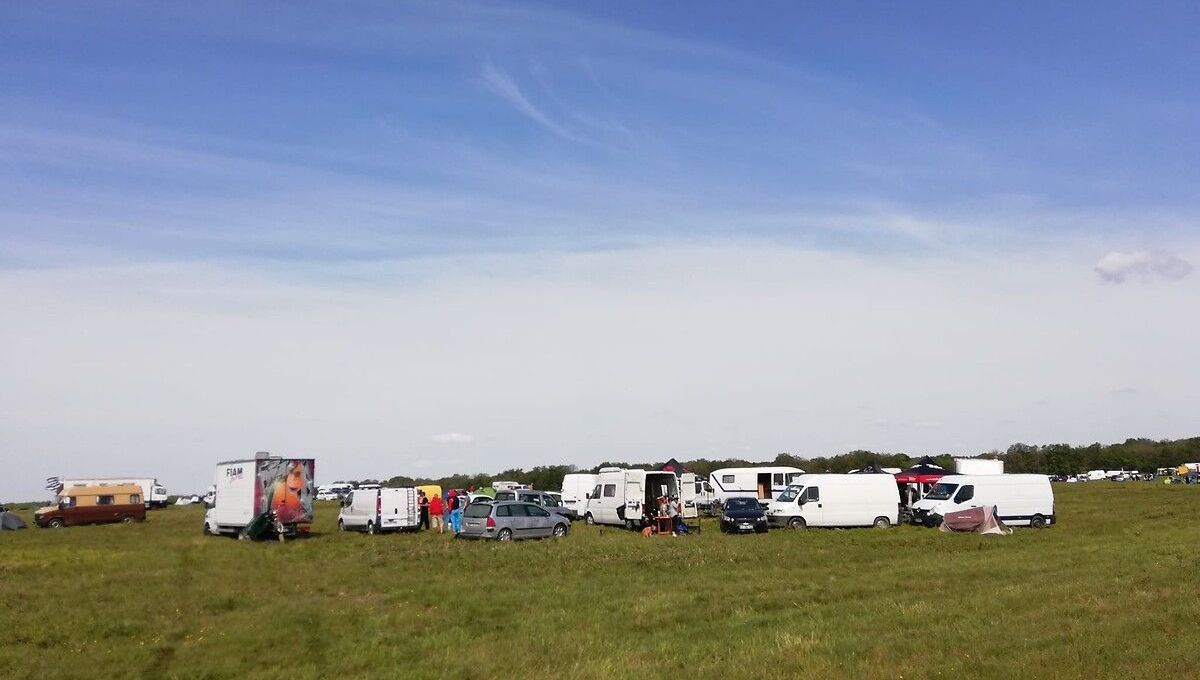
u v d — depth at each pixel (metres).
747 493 47.72
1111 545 25.52
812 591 17.20
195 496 103.12
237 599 18.16
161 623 15.50
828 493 38.06
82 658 12.78
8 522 45.22
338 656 12.54
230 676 11.74
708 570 21.56
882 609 14.51
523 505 34.19
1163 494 58.81
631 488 38.50
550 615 15.21
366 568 23.64
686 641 12.44
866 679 9.56
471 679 10.80
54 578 22.20
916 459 88.31
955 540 29.94
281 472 35.53
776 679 9.78
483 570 22.66
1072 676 9.25
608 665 10.82
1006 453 117.00
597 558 25.09
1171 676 9.16
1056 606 13.83
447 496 44.06
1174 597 14.23
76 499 48.16
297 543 33.28
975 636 11.56
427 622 15.08
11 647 13.58
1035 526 35.53
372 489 40.34
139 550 30.58
